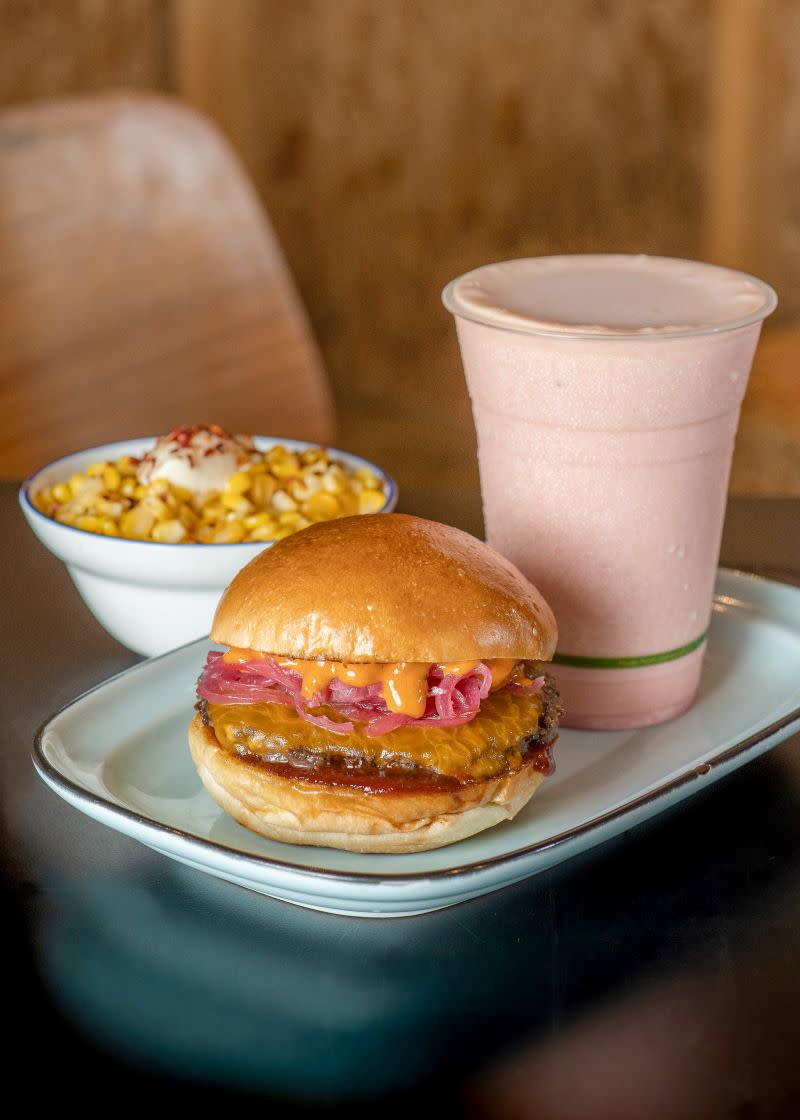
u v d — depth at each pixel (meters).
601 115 3.77
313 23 3.63
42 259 2.21
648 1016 0.79
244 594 0.93
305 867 0.82
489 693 0.95
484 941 0.87
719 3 3.64
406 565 0.91
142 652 1.27
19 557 1.54
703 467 1.08
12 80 3.37
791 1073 0.74
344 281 3.95
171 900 0.91
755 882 0.93
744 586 1.35
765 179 3.81
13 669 1.26
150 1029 0.78
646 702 1.13
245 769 0.90
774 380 3.48
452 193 3.86
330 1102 0.72
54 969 0.83
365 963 0.84
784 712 1.16
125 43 3.50
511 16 3.66
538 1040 0.77
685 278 1.14
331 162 3.79
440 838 0.90
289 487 1.30
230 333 2.34
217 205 2.32
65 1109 0.71
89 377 2.25
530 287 1.12
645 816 0.92
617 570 1.09
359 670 0.89
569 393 1.03
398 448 3.98
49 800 1.03
